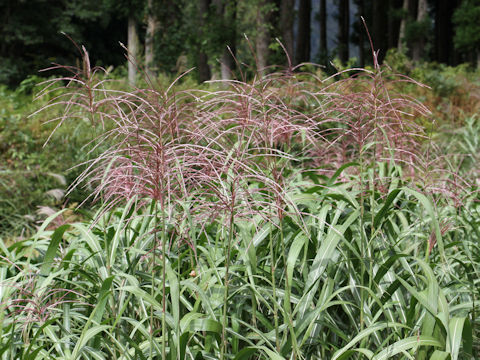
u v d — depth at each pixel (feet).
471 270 9.40
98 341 7.17
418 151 9.95
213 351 7.67
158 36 61.16
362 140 7.86
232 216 6.58
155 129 6.94
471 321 8.57
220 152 6.75
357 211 7.87
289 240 8.68
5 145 25.58
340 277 8.52
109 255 8.06
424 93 34.96
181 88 30.37
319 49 110.11
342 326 8.36
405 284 6.72
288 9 54.08
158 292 7.54
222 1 53.83
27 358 6.63
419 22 77.56
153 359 7.26
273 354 6.33
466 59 104.58
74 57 96.78
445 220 9.69
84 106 7.23
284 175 10.07
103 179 7.01
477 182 13.12
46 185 24.31
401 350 6.35
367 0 131.44
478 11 77.87
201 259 8.73
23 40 88.48
